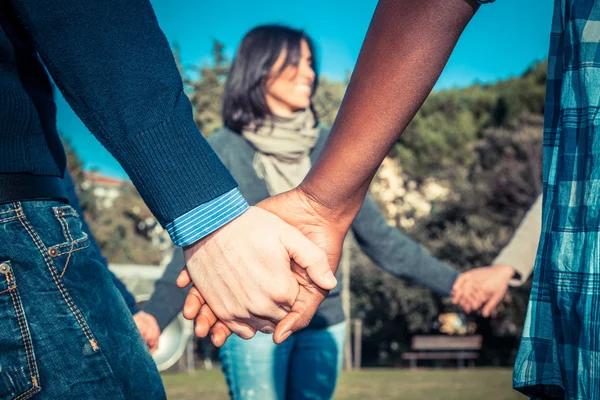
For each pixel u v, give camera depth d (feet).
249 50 8.79
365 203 9.37
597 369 3.48
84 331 3.62
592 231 3.59
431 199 105.81
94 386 3.60
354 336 85.20
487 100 115.96
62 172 4.33
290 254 4.30
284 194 4.61
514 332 83.51
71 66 3.73
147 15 3.98
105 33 3.77
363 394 33.19
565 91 3.90
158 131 3.80
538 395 4.12
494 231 80.53
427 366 85.51
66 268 3.65
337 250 4.67
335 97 59.26
